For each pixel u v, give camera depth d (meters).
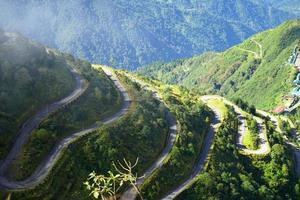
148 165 182.38
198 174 190.75
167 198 171.12
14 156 153.00
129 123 194.12
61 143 167.38
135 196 160.25
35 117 174.38
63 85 197.12
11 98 171.88
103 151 169.50
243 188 194.00
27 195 139.38
